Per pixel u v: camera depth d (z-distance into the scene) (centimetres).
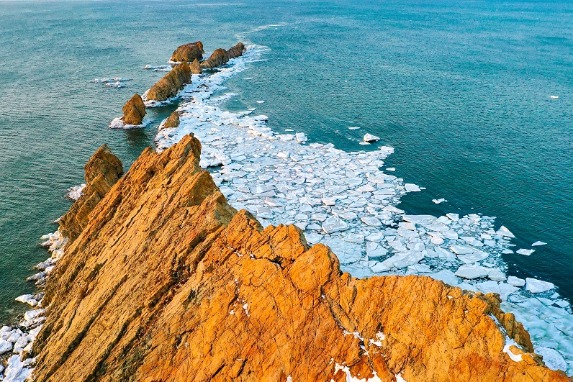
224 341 1905
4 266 3484
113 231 3159
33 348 2703
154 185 3206
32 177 4853
